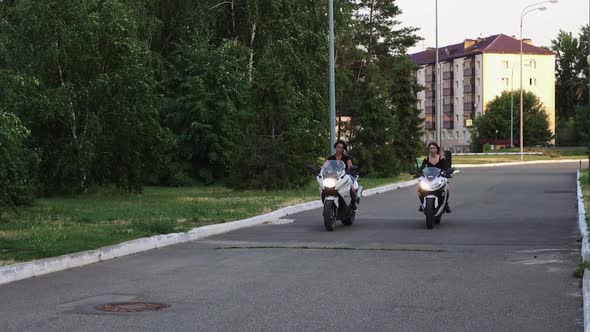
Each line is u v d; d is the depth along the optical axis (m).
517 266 9.77
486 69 118.44
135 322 6.70
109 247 11.08
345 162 15.61
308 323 6.59
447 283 8.55
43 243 11.22
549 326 6.42
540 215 17.25
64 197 22.38
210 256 11.09
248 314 6.98
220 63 31.39
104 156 23.02
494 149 93.44
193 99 30.81
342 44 54.62
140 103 22.67
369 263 10.16
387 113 37.06
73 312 7.17
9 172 15.90
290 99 26.33
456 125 127.50
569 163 59.12
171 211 17.34
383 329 6.35
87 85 22.28
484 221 15.98
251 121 25.91
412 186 31.92
